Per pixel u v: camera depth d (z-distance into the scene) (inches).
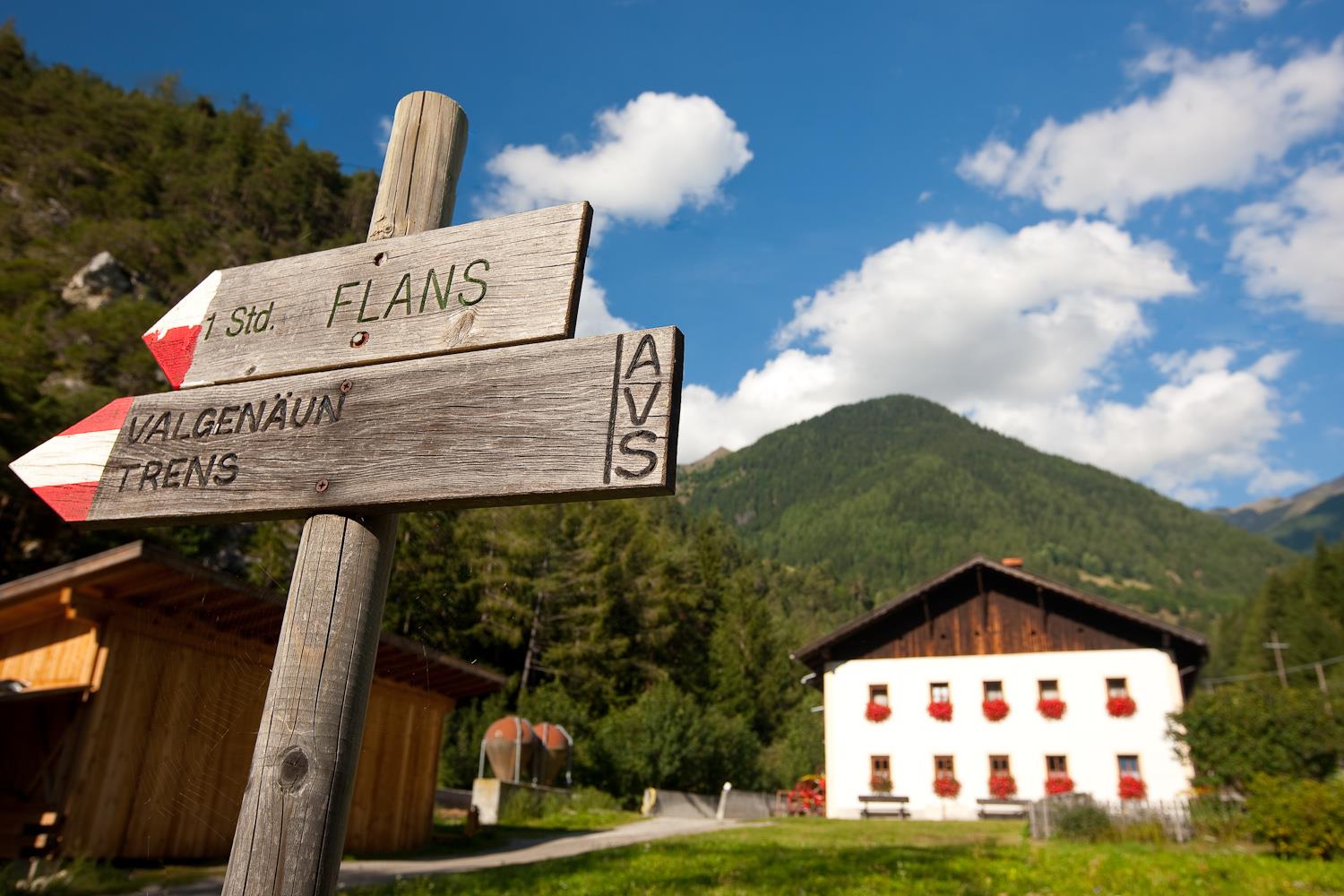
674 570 2357.3
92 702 355.6
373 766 500.1
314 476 79.3
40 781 359.3
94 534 1232.2
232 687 117.6
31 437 1209.4
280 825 66.0
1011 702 1112.2
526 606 1583.4
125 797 358.3
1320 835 458.9
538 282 79.3
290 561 1049.5
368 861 446.0
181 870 351.6
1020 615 1148.5
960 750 1111.6
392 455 77.0
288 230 4033.0
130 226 3395.7
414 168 92.6
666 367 69.9
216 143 4813.0
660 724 1255.5
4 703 351.3
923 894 329.7
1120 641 1101.1
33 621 402.6
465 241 84.5
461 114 96.9
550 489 69.6
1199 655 1113.4
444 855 504.1
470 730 1155.3
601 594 1753.2
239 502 81.6
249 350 90.0
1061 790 1046.4
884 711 1149.7
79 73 5275.6
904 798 1101.7
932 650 1167.6
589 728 1242.6
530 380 74.4
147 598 366.6
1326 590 3102.9
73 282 2965.1
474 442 74.2
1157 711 1059.3
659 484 66.3
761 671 2346.2
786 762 1827.0
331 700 70.9
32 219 3531.0
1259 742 653.3
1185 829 602.9
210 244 3671.3
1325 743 646.5
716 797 1270.9
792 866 414.6
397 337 83.2
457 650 1424.7
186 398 89.3
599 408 70.9
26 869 319.0
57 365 1920.5
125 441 90.1
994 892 341.7
